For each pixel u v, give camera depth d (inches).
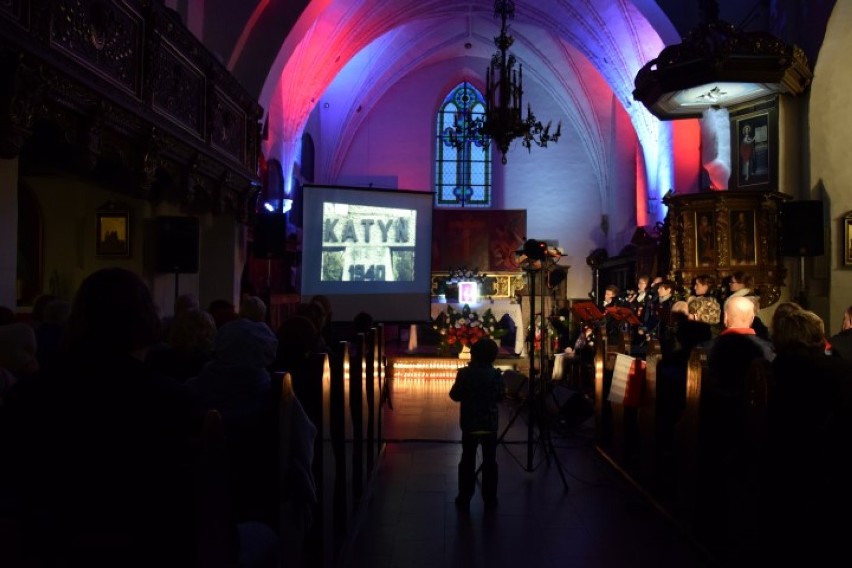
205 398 121.1
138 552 74.1
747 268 400.5
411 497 237.5
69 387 74.8
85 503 73.6
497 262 943.7
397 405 435.5
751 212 402.0
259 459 113.9
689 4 497.4
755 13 459.8
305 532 148.3
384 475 266.4
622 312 352.8
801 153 415.5
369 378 254.8
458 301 888.9
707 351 196.2
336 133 956.6
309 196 431.5
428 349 767.7
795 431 138.4
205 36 474.6
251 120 433.4
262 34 496.7
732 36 362.3
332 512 168.2
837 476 132.1
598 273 935.0
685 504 195.2
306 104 751.1
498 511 222.1
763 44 360.8
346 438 186.4
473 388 228.5
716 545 172.6
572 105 964.0
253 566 101.9
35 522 73.7
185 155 311.1
